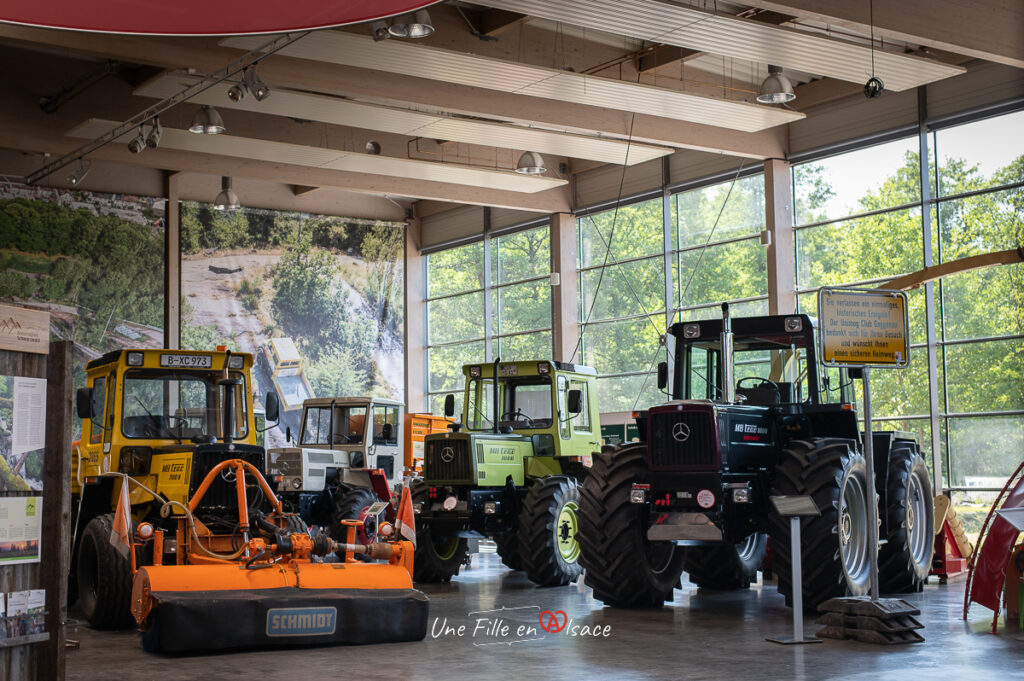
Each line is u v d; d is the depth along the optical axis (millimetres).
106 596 7152
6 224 17438
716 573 8984
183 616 5820
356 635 6223
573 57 13812
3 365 3807
